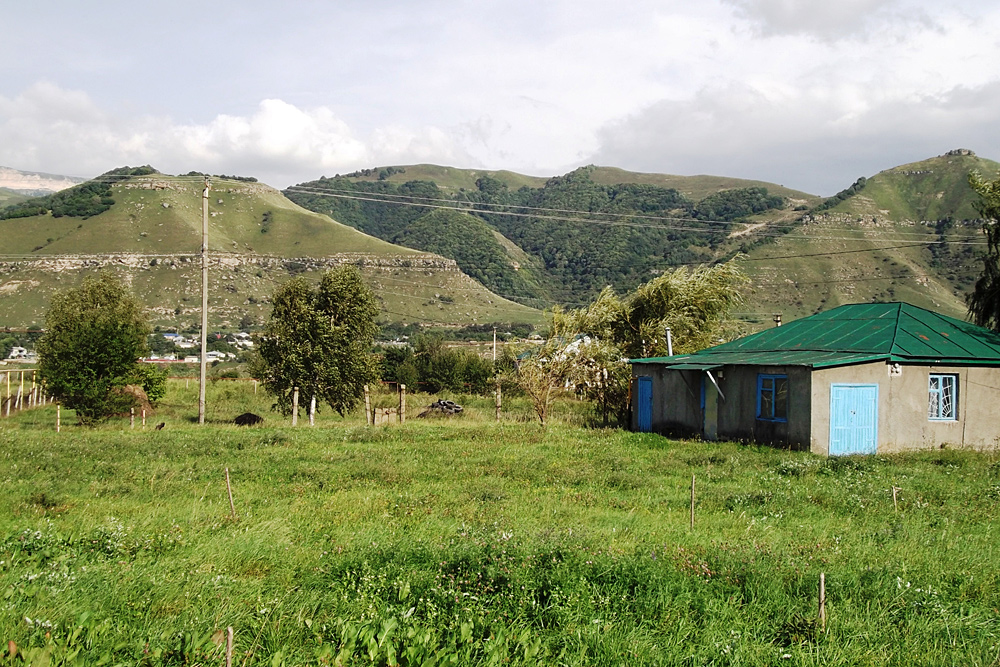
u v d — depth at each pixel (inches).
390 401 1939.0
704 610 319.3
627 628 303.0
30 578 336.2
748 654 281.0
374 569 376.2
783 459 842.8
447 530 483.2
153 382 1624.0
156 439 1000.2
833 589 345.4
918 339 1039.6
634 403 1312.7
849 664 276.4
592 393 1418.6
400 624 296.5
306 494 639.8
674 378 1204.5
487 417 1571.1
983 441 1028.5
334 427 1247.5
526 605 324.8
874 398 968.9
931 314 1136.2
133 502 594.6
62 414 1577.3
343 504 582.6
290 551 429.4
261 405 1847.9
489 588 346.6
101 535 434.6
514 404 1956.2
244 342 3528.5
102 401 1332.4
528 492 647.8
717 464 827.4
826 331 1162.6
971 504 579.8
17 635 268.4
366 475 729.0
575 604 323.3
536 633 298.2
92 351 1331.2
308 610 320.8
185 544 437.4
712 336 1595.7
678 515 548.7
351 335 1433.3
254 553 421.1
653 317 1594.5
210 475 727.1
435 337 2765.7
